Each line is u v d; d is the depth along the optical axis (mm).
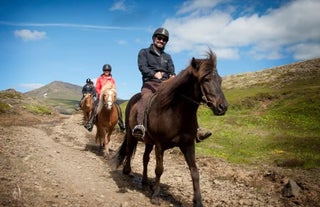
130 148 8805
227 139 19375
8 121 24297
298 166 12797
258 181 10273
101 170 9734
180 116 6422
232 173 11125
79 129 20859
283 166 13008
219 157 14328
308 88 34562
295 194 8727
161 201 7227
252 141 18656
